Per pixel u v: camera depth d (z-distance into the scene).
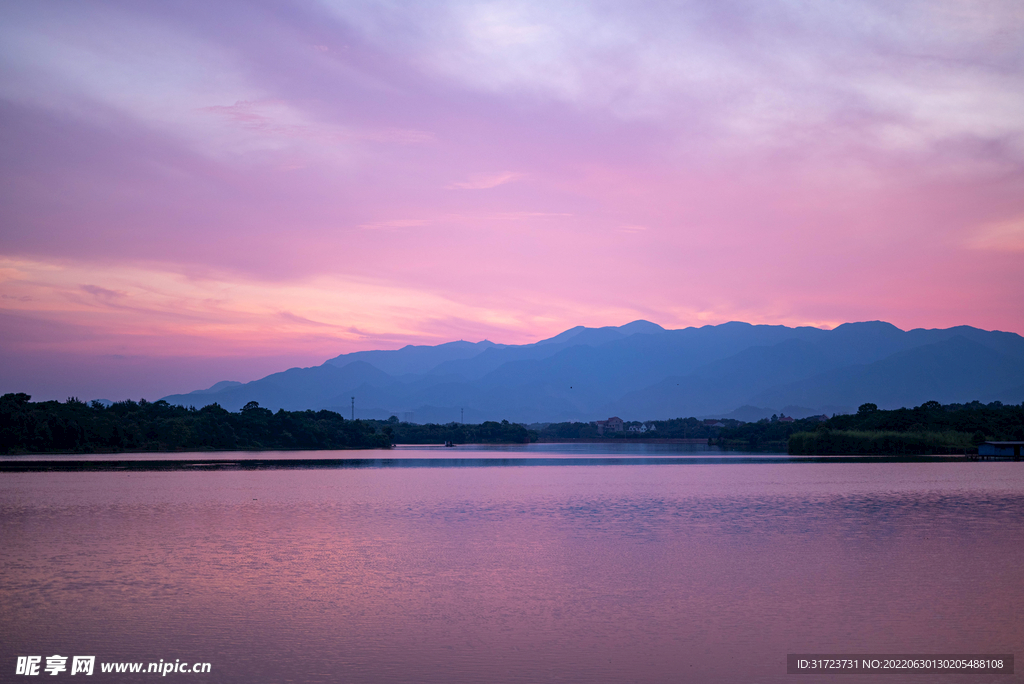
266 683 27.05
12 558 49.19
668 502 85.75
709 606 37.06
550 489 105.69
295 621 34.50
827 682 27.28
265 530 62.44
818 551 51.47
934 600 37.94
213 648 30.77
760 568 45.88
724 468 160.50
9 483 112.56
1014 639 31.78
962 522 65.50
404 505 83.19
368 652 30.34
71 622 34.12
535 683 27.08
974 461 176.00
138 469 149.25
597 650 30.61
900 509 75.69
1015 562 47.28
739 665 28.89
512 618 35.09
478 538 58.34
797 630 33.09
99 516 71.62
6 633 32.56
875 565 46.56
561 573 44.81
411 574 44.59
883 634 32.47
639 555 50.53
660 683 27.09
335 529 63.19
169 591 40.00
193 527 63.97
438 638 32.12
